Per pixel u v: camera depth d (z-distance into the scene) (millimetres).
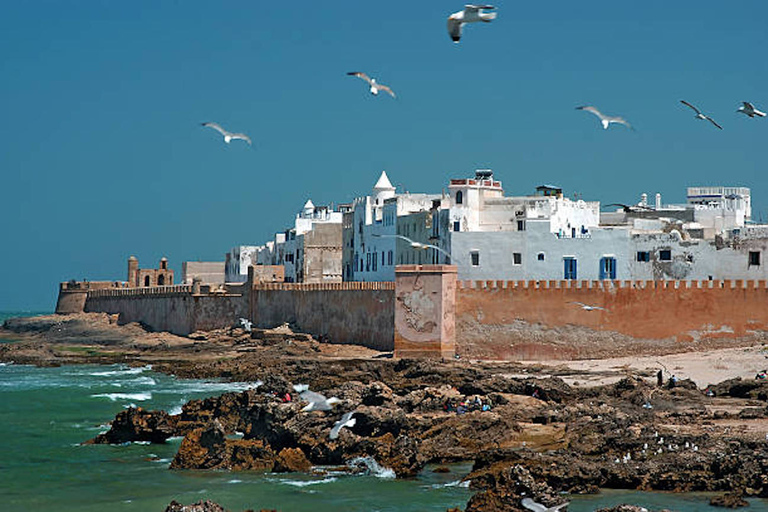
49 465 73062
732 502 57625
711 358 105938
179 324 168250
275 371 114375
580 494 60625
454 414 77812
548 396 85625
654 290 112625
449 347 116688
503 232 127812
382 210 161750
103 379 122375
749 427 71500
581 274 124875
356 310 132625
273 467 69750
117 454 76000
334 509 60375
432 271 116438
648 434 67438
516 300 115875
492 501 55500
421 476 67188
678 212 160000
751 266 118500
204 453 71750
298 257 186875
